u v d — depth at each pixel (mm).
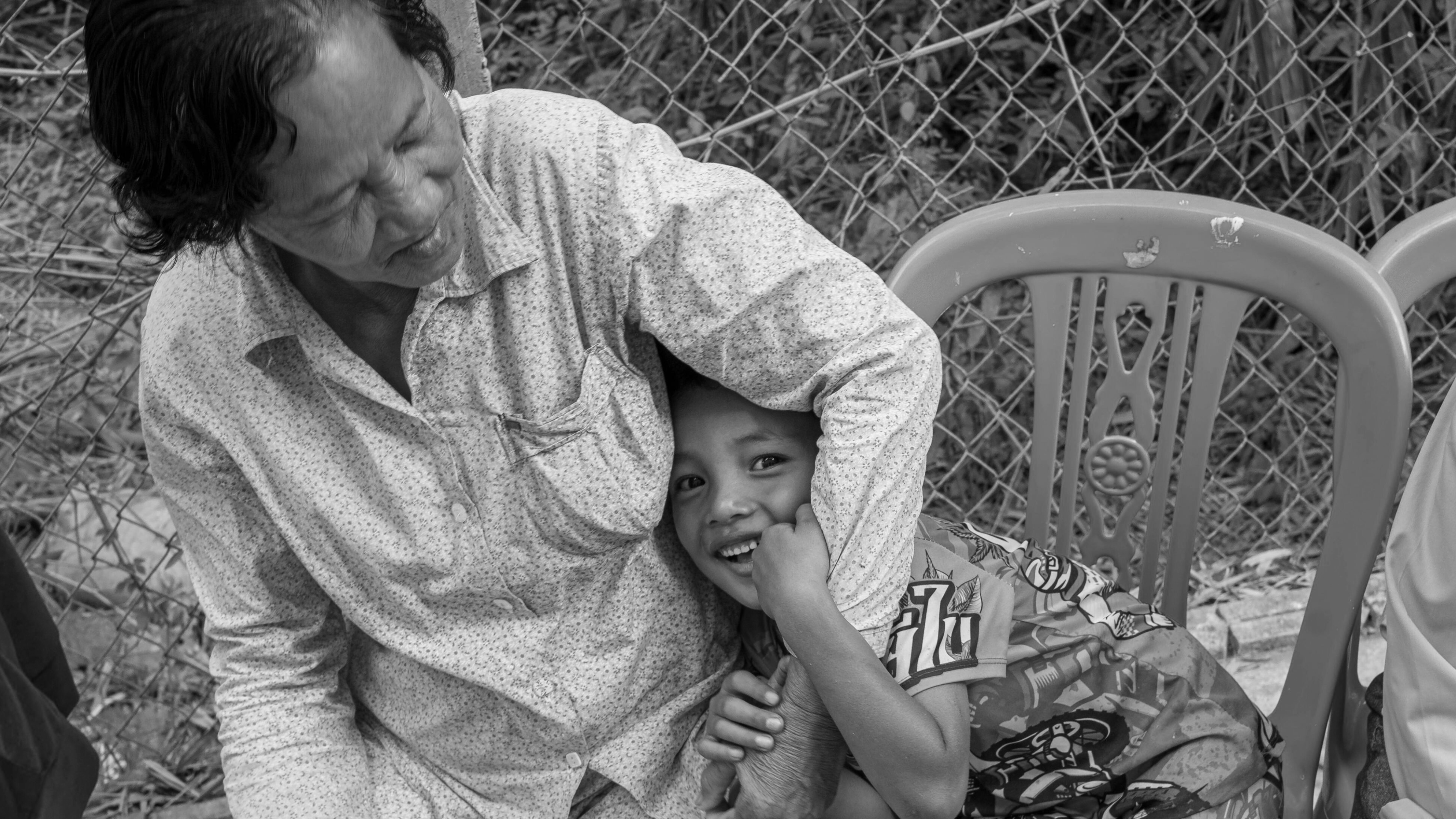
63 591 2455
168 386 1257
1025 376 2615
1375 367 1395
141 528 2559
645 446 1264
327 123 953
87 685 2322
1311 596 1471
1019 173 2697
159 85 939
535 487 1251
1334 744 1524
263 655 1406
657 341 1310
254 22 919
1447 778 1146
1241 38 2484
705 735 1324
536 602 1324
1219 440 2750
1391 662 1211
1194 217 1491
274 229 1031
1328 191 2643
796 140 2490
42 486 2736
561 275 1200
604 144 1196
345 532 1269
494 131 1210
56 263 3059
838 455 1220
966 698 1292
